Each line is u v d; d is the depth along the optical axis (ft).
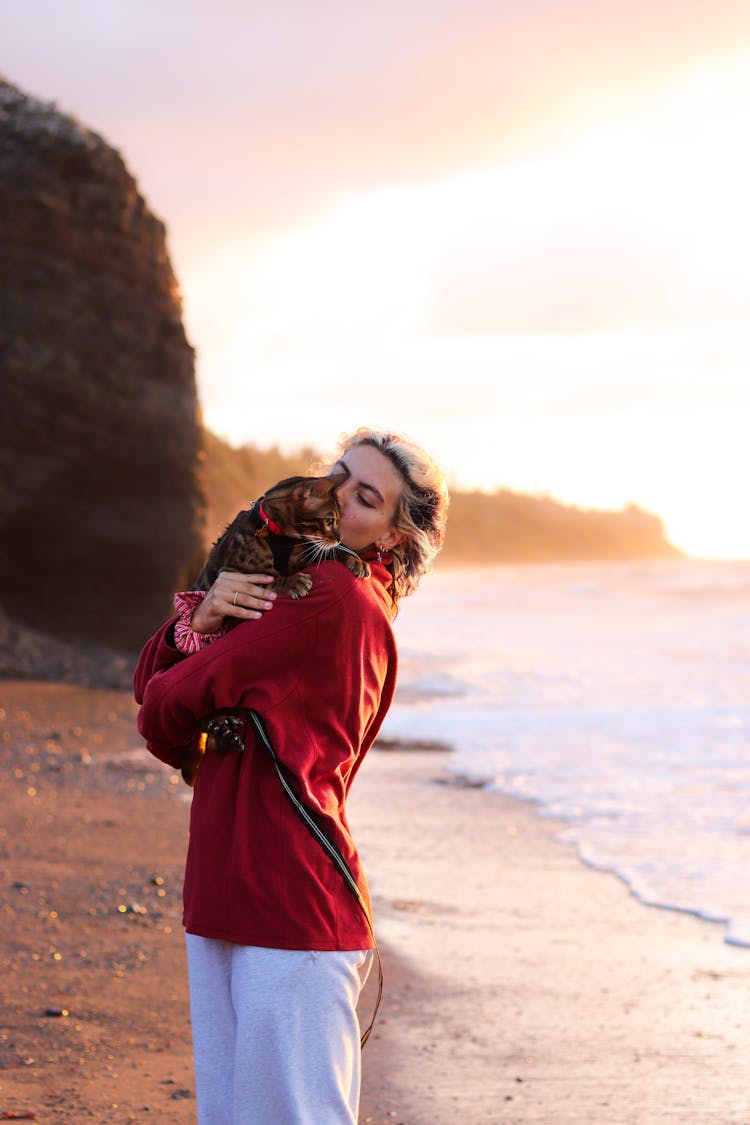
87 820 26.37
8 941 17.26
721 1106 12.77
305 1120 7.55
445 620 125.80
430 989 16.83
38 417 62.69
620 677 60.23
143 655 8.94
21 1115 11.51
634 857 24.71
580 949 18.75
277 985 7.62
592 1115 12.55
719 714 44.57
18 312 62.54
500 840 26.63
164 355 66.90
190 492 67.72
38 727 40.96
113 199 64.54
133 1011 14.79
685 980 17.17
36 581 63.46
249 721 7.95
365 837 27.20
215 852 7.86
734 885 22.34
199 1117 7.99
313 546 8.21
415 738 41.93
